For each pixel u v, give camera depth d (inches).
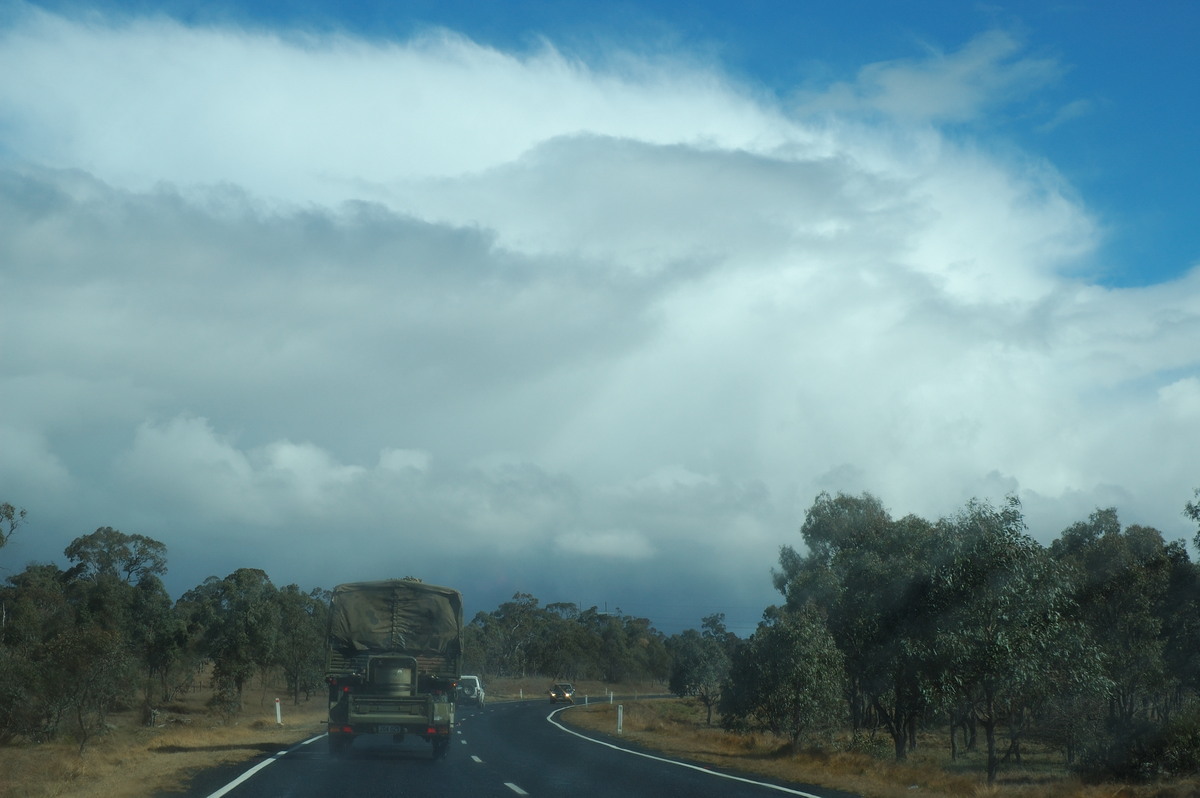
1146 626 1803.6
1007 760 1540.4
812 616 1349.7
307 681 3051.2
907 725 1370.6
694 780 788.0
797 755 1202.6
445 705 949.2
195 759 904.3
